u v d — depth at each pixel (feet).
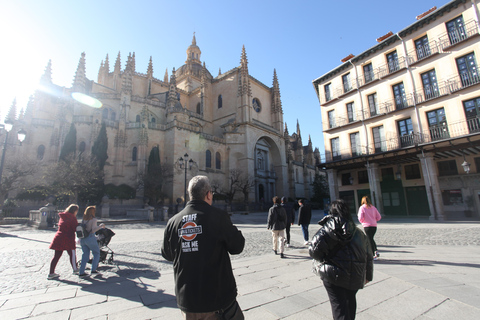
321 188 203.62
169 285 19.38
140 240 42.34
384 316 13.34
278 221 29.04
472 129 64.75
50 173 91.30
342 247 10.59
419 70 77.30
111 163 123.24
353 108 94.79
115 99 144.97
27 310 14.71
